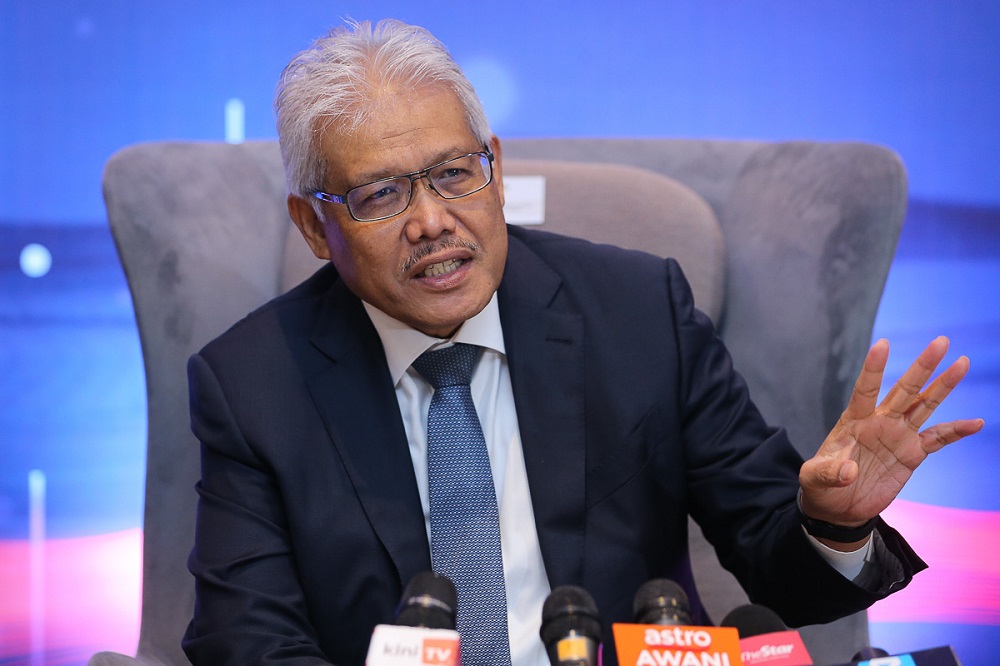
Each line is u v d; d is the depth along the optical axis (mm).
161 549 7027
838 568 4875
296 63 5172
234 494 5414
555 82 11492
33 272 11680
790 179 7207
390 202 4977
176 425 7129
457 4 11492
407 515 5293
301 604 5273
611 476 5453
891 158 6891
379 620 5238
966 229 11242
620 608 5301
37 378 11586
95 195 11758
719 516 5539
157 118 11766
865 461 4562
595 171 7430
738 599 6898
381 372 5543
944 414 11008
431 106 4949
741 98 11406
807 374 6867
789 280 7000
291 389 5523
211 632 5113
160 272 7188
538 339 5609
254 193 7574
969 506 10547
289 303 5906
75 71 11750
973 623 9766
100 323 11695
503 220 5199
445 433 5406
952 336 11203
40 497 11375
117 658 5371
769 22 11344
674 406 5594
